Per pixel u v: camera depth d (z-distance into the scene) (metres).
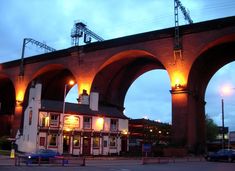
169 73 44.00
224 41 42.44
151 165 27.52
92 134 43.31
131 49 48.78
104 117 45.34
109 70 55.25
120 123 47.16
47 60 60.12
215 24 41.16
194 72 44.78
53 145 40.44
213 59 48.62
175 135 41.91
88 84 52.84
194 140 44.16
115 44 50.59
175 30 44.03
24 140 43.25
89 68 53.28
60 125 41.16
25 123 44.09
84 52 54.44
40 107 40.56
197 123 47.16
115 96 59.44
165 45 45.19
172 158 35.56
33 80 62.16
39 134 39.75
